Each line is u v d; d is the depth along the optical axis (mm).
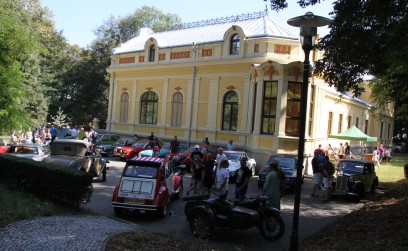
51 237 7949
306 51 8227
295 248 7914
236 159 20734
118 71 35781
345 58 11844
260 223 9977
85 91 47750
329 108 31578
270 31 27109
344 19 11133
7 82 12312
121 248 7664
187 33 34188
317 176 16594
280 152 22859
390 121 54312
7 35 12438
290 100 23188
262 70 23781
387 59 11047
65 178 11211
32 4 47688
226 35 27812
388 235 9430
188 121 29938
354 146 40531
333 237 9945
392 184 22141
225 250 8938
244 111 26688
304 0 11805
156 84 32750
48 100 44625
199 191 14523
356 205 15234
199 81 29516
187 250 8094
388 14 10492
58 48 49125
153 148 24672
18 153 17375
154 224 10984
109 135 30797
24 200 10898
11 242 7441
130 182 11453
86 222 9570
